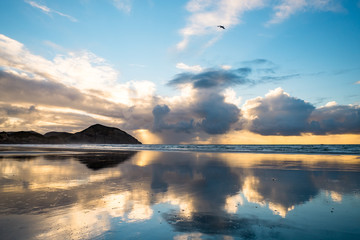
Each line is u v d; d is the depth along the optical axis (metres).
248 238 3.78
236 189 7.64
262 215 4.99
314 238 3.79
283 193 7.05
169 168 13.52
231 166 14.58
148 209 5.36
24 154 26.44
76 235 3.81
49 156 23.17
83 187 7.84
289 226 4.34
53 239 3.64
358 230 4.14
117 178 9.80
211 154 29.19
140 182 8.87
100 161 17.95
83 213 5.00
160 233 3.95
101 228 4.14
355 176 10.30
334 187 7.92
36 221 4.46
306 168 13.42
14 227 4.13
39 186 7.97
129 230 4.07
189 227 4.26
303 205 5.75
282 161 18.25
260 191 7.34
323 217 4.86
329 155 26.14
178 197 6.53
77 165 14.83
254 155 26.95
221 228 4.22
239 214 5.05
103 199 6.23
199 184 8.51
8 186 7.94
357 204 5.82
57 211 5.12
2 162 16.50
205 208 5.49
